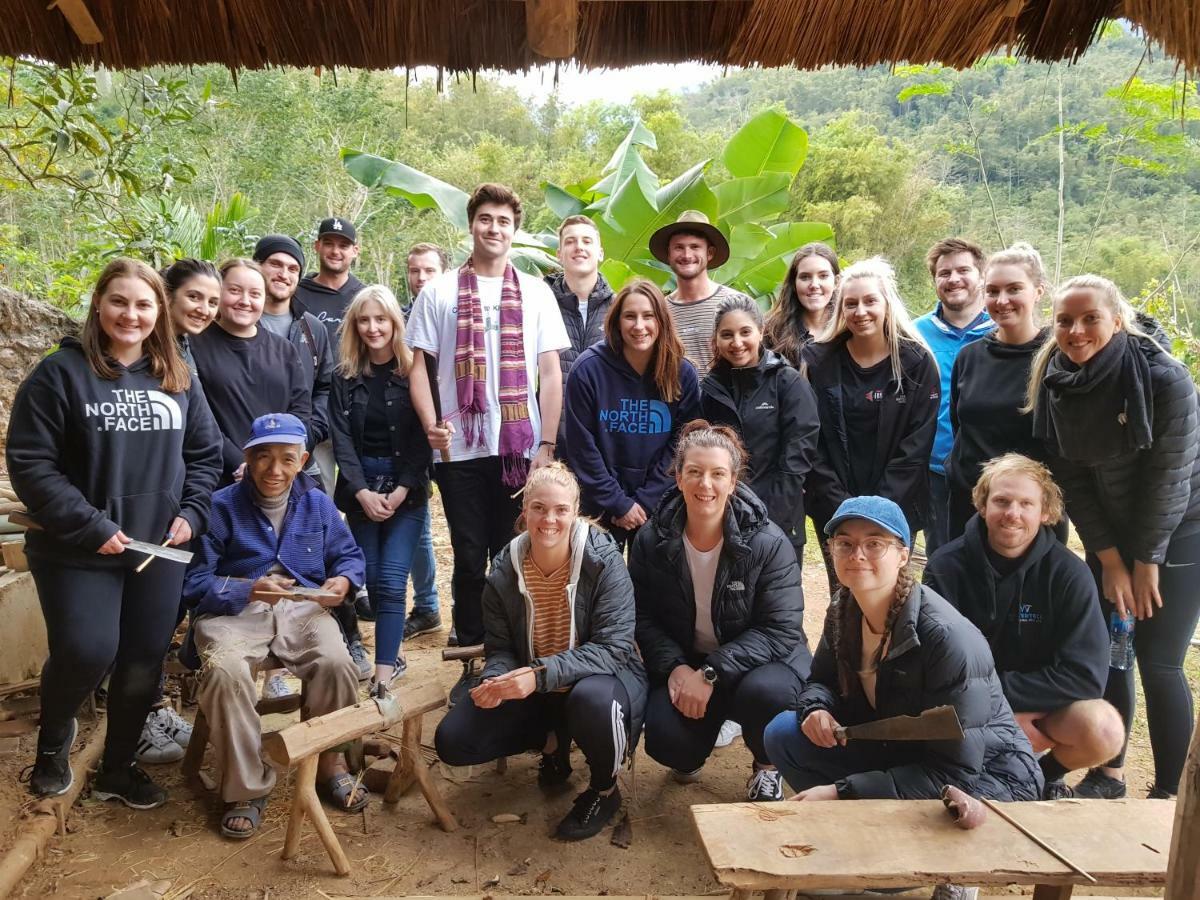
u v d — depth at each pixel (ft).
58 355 9.04
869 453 11.86
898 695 8.23
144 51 6.59
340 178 74.38
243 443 12.30
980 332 13.57
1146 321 10.03
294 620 9.96
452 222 25.31
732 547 9.71
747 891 6.58
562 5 5.75
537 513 9.53
